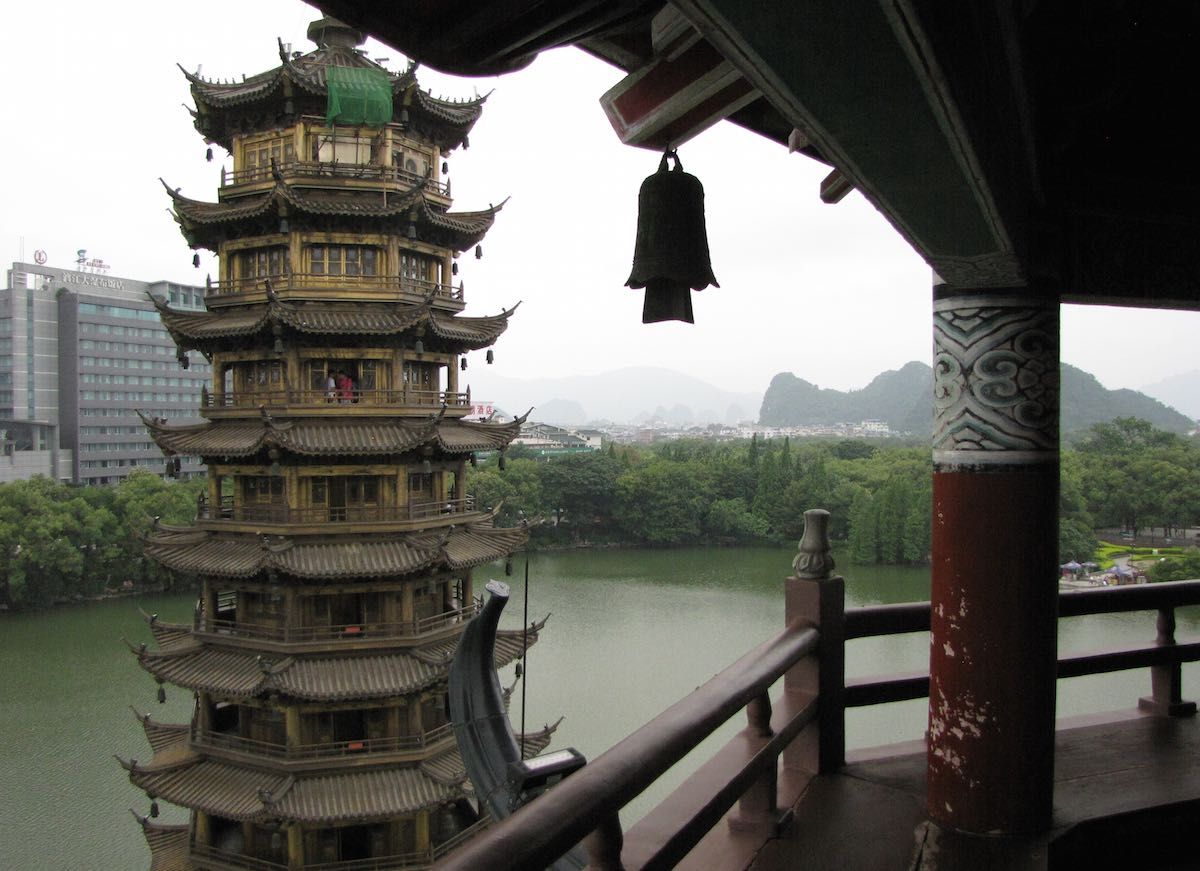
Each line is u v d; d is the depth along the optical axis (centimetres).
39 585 8944
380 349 3050
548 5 296
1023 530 634
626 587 9919
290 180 3009
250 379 3175
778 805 695
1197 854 702
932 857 616
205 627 3109
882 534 11244
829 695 757
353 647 2955
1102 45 566
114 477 13025
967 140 310
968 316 646
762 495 13712
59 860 4378
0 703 6222
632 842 456
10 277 12344
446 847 3081
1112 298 696
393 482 3056
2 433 11894
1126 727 899
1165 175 692
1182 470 11562
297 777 2903
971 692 647
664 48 418
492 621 483
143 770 2983
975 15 289
